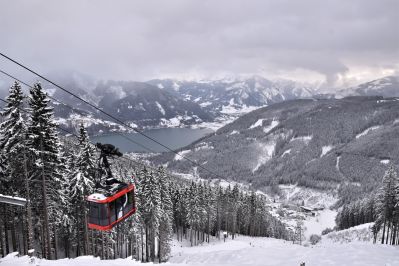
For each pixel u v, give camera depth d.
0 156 31.70
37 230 39.88
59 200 36.03
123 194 18.05
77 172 35.47
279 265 24.62
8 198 13.04
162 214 56.78
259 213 98.81
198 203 77.69
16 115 28.30
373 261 23.08
